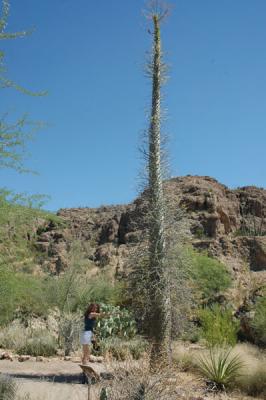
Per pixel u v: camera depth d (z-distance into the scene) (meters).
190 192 39.75
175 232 11.29
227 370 10.75
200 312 16.88
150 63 12.00
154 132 11.70
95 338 15.91
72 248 24.34
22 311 18.97
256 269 33.12
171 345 11.52
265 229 40.31
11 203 8.05
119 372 6.44
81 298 21.38
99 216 45.53
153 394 6.18
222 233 37.00
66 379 11.15
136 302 11.23
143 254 11.27
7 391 8.08
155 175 11.54
